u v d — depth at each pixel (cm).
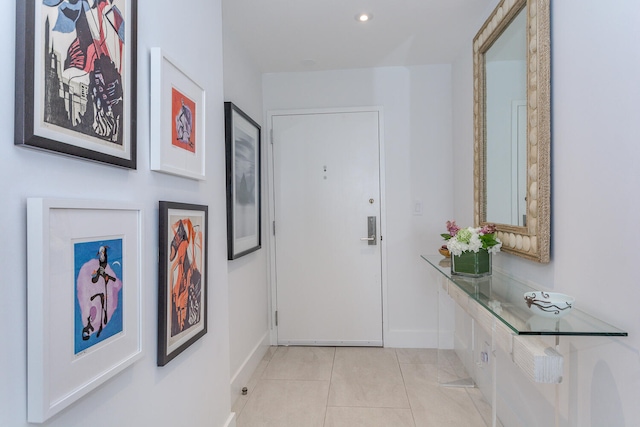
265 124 321
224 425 174
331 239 318
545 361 108
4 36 67
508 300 144
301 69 313
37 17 71
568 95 132
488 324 156
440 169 307
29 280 71
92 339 85
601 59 113
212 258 164
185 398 138
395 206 312
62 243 76
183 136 132
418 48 274
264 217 320
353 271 317
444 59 296
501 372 200
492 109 205
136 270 103
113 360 93
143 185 111
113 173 97
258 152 296
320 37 254
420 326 312
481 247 182
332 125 316
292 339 322
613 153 108
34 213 71
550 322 115
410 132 310
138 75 108
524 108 164
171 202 121
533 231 152
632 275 101
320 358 293
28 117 69
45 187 75
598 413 116
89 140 85
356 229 316
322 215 319
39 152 74
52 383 73
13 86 68
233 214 228
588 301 122
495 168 200
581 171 125
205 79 157
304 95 318
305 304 321
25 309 71
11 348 68
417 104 309
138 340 104
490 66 207
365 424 201
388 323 314
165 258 118
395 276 313
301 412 214
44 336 71
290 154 320
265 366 279
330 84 316
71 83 79
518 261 182
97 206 86
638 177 98
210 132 162
